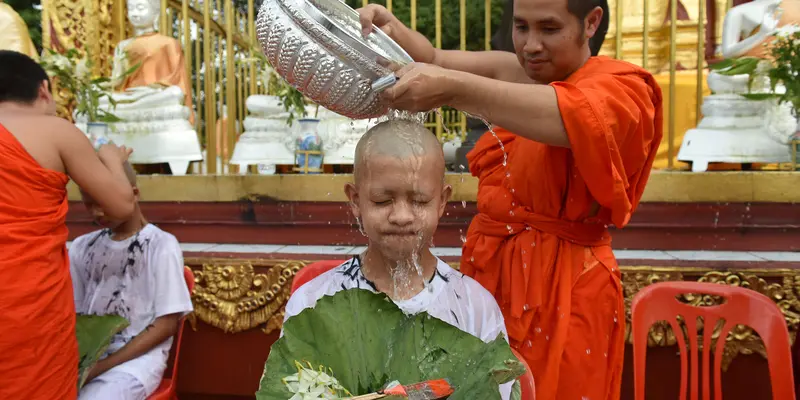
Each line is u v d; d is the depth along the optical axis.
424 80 1.12
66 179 1.81
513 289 1.51
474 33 5.97
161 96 3.74
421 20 5.93
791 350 2.04
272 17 1.24
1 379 1.60
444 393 0.97
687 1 4.41
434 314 1.25
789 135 2.93
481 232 1.64
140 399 2.09
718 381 1.94
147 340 2.16
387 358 1.04
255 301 2.57
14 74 1.83
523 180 1.49
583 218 1.51
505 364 0.96
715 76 3.03
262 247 2.84
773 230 2.56
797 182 2.51
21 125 1.76
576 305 1.49
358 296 1.09
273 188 2.91
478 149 1.63
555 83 1.27
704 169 2.97
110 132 3.76
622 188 1.32
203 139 6.61
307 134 3.19
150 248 2.23
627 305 2.32
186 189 3.00
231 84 3.89
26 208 1.67
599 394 1.49
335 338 1.05
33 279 1.65
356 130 3.70
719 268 2.28
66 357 1.76
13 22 4.07
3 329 1.59
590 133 1.22
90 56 4.04
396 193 1.12
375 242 1.17
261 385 0.97
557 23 1.39
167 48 4.11
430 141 1.15
